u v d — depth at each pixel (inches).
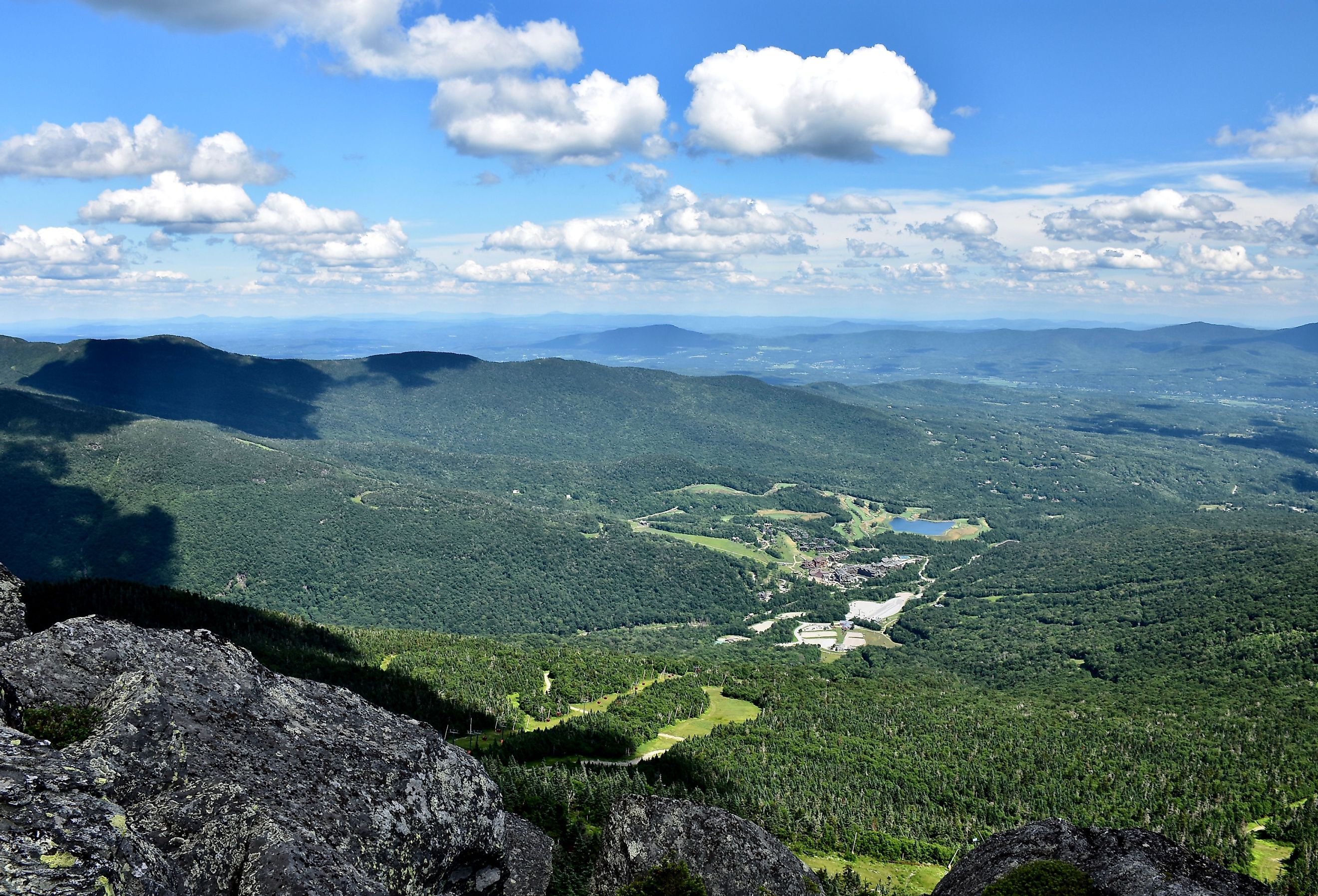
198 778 768.9
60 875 551.5
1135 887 908.6
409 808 862.5
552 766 5433.1
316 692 974.4
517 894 977.5
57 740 776.9
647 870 1150.3
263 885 661.9
